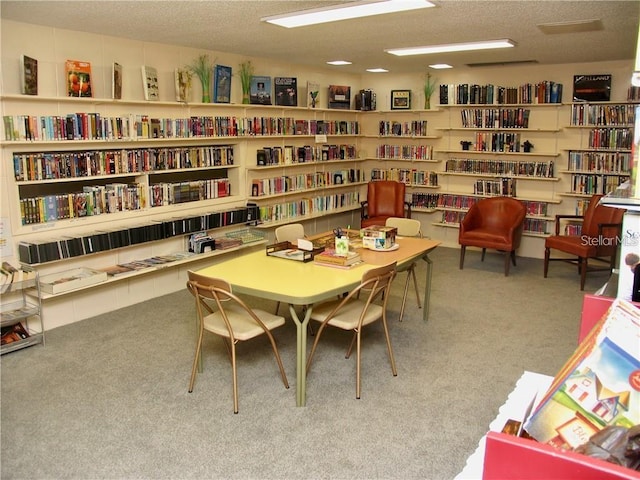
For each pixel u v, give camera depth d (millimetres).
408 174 7863
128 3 3383
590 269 6133
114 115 4664
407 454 2578
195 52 5406
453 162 7438
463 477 1021
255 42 4965
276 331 4246
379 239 4031
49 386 3291
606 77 6211
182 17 3807
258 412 2977
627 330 1009
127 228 4664
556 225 6254
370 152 8227
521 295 5281
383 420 2896
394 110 7770
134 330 4277
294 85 6543
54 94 4230
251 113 6172
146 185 4984
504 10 3592
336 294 3064
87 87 4344
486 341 4059
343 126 7746
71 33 4293
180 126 5168
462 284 5672
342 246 3621
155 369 3539
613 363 973
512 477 835
